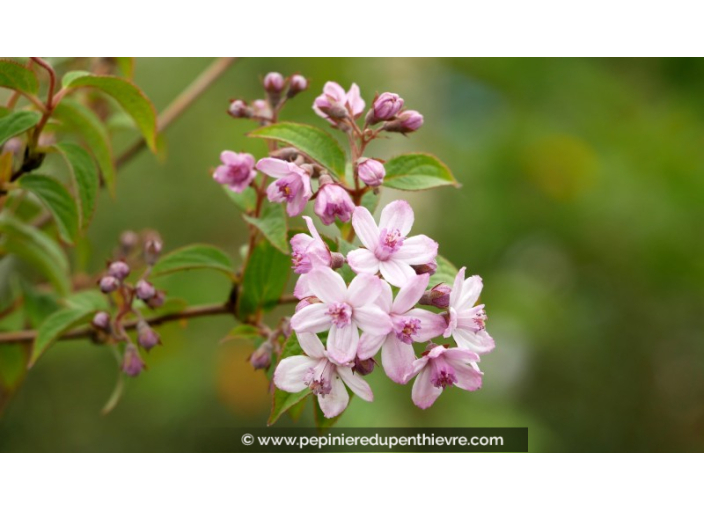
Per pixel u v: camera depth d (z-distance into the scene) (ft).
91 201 1.27
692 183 2.15
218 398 2.20
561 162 2.21
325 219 1.16
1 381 1.48
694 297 2.16
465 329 1.15
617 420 2.22
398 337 1.09
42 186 1.27
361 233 1.12
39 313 1.46
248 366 2.15
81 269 1.60
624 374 2.23
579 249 2.21
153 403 2.20
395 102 1.20
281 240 1.24
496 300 2.15
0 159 1.28
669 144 2.23
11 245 1.44
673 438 2.23
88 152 1.28
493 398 2.06
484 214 2.20
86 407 2.21
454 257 2.18
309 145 1.20
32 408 2.18
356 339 1.09
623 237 2.15
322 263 1.11
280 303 1.32
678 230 2.11
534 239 2.23
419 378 1.14
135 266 1.58
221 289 2.14
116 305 1.40
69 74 1.26
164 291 1.37
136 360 1.31
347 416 1.88
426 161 1.23
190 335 2.19
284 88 1.33
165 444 2.18
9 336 1.42
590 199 2.17
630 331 2.23
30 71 1.25
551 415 2.19
